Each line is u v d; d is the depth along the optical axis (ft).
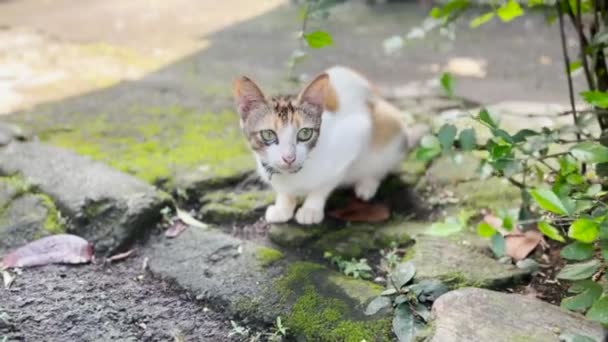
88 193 4.90
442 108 5.89
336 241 4.70
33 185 4.99
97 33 7.82
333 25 7.95
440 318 4.16
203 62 6.81
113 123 5.74
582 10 4.59
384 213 4.90
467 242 4.62
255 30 7.85
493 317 4.16
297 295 4.37
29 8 8.96
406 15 8.24
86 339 4.25
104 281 4.56
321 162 4.64
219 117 5.82
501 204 4.89
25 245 4.71
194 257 4.63
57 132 5.64
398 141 4.99
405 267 4.42
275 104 4.49
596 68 4.57
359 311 4.28
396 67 6.72
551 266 4.53
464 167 5.17
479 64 6.73
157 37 7.68
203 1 9.13
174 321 4.36
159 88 6.24
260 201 4.98
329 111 4.69
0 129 5.51
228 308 4.39
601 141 4.36
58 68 6.67
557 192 4.13
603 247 3.94
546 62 6.70
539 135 4.23
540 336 4.08
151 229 4.82
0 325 4.28
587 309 4.20
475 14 7.13
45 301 4.42
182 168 5.24
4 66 6.70
